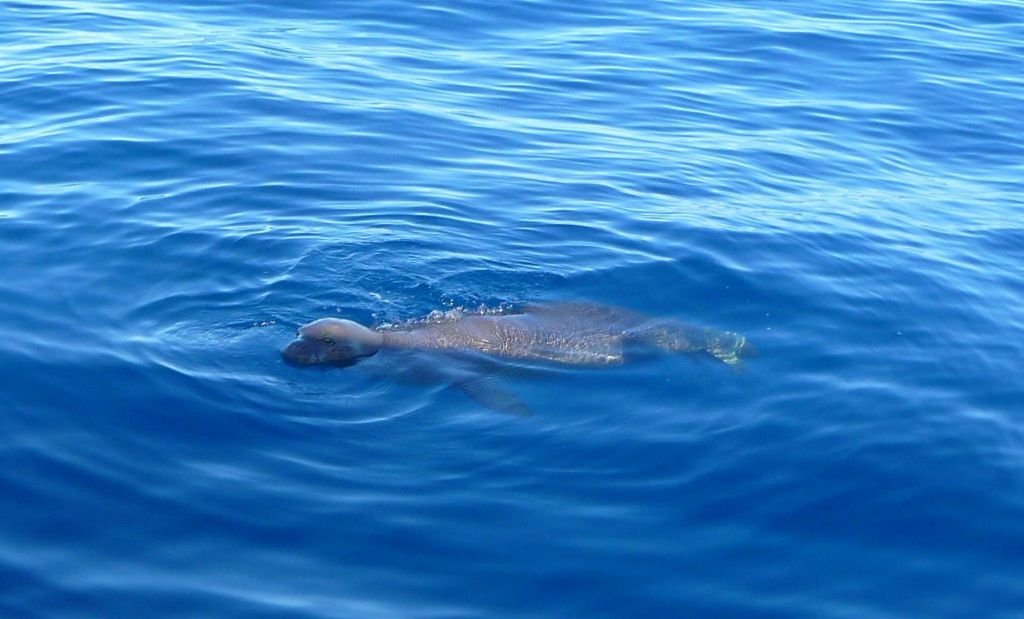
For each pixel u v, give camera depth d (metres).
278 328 10.41
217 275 11.22
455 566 7.54
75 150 13.80
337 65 17.30
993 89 18.06
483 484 8.34
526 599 7.32
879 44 19.73
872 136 16.17
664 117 16.30
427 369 9.93
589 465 8.62
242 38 18.19
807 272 11.85
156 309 10.52
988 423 9.34
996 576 7.72
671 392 9.62
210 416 8.97
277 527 7.80
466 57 18.11
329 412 9.18
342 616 7.07
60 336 9.89
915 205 13.98
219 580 7.31
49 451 8.41
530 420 9.17
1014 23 21.30
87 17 18.83
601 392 9.62
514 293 11.28
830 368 10.06
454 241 12.17
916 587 7.59
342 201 12.98
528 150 14.80
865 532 8.07
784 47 19.33
